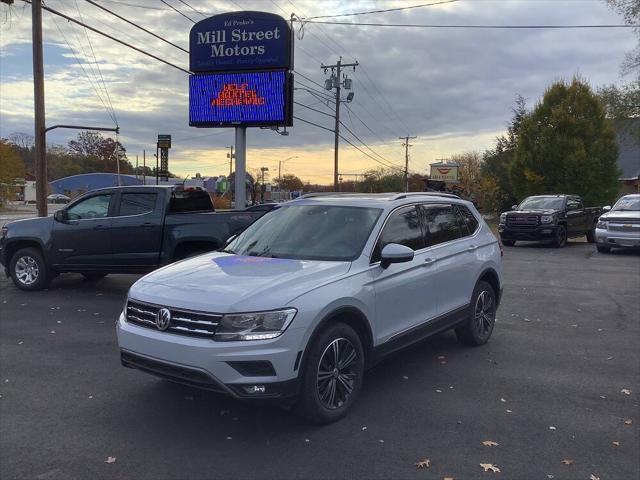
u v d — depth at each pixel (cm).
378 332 496
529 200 2208
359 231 524
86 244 998
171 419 455
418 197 613
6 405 484
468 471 376
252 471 372
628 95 3462
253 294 415
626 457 401
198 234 938
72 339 701
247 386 399
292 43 1617
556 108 3175
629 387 546
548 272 1359
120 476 364
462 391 529
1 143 5172
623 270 1393
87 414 465
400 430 439
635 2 2731
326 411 441
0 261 1055
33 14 1673
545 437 432
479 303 682
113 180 7512
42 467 375
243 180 1659
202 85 1652
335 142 4578
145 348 426
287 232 554
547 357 645
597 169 3105
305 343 417
